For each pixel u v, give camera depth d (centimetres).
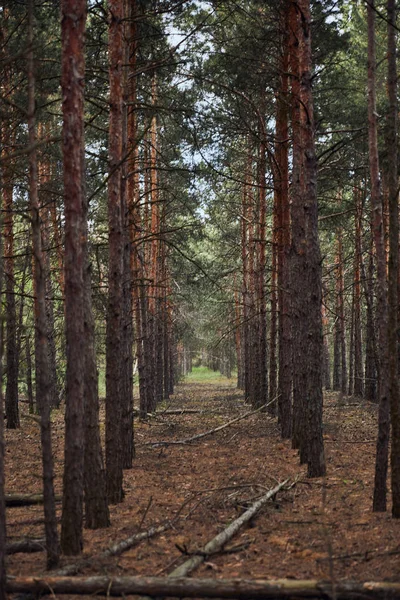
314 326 1137
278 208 1742
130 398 1338
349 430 1675
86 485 810
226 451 1496
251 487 1000
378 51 1834
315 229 1144
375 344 2322
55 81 1385
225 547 694
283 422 1684
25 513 892
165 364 3731
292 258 1473
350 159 1755
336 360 3478
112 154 1005
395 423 764
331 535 724
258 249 2442
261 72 1542
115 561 648
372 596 512
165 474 1207
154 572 611
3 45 1269
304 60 1145
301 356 1442
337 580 541
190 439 1653
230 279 3866
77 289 670
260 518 825
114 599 542
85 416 810
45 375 618
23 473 1203
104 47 1489
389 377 764
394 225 732
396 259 728
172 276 3045
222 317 3906
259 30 1627
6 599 529
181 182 2289
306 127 1140
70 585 546
